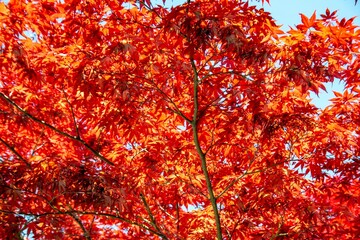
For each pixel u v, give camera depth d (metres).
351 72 4.33
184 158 5.68
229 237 5.47
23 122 5.50
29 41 4.66
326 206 5.47
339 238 5.26
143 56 4.65
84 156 5.84
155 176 5.39
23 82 5.59
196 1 4.13
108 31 4.67
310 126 5.00
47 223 5.79
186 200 6.06
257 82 4.67
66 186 4.79
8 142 5.97
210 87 4.98
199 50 4.92
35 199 5.46
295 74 4.28
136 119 5.04
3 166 4.87
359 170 5.29
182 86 5.25
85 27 4.61
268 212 5.97
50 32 4.80
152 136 5.65
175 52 4.76
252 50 4.21
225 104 5.02
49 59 4.65
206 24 3.95
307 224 5.28
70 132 6.09
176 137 5.57
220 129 5.46
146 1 4.48
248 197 5.73
